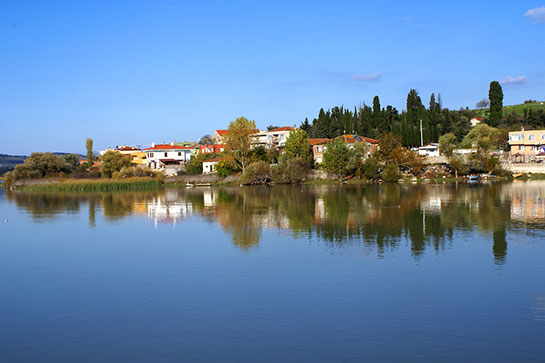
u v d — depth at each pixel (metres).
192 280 29.47
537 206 61.75
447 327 21.50
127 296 26.73
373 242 39.50
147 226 51.56
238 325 22.17
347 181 127.94
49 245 41.50
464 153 139.75
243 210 64.56
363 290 26.75
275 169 132.75
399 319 22.47
